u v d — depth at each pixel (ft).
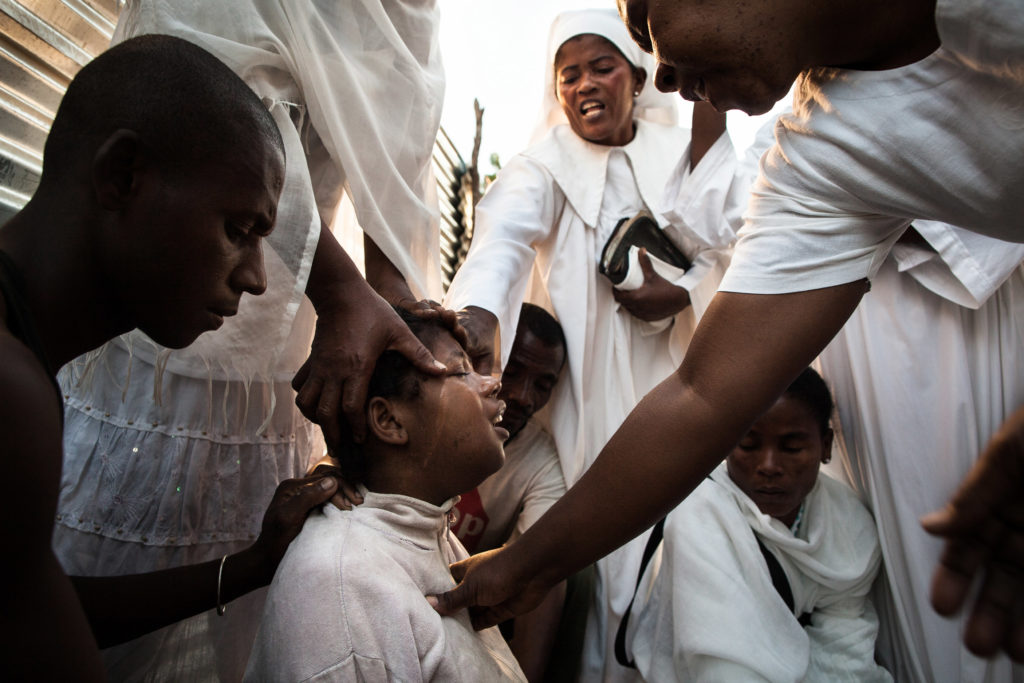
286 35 5.48
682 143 8.44
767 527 6.31
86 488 5.14
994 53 3.35
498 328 6.40
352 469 4.56
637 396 7.86
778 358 4.23
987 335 6.75
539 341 6.94
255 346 5.04
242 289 3.70
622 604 6.88
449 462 4.51
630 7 4.20
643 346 7.91
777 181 4.37
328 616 3.74
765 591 6.06
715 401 4.26
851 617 6.53
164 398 5.27
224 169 3.40
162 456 5.28
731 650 5.69
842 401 7.39
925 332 6.77
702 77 4.08
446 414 4.47
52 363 3.33
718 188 7.54
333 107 5.57
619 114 7.87
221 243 3.48
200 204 3.36
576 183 7.68
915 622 6.53
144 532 5.21
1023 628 2.73
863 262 4.28
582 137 8.03
